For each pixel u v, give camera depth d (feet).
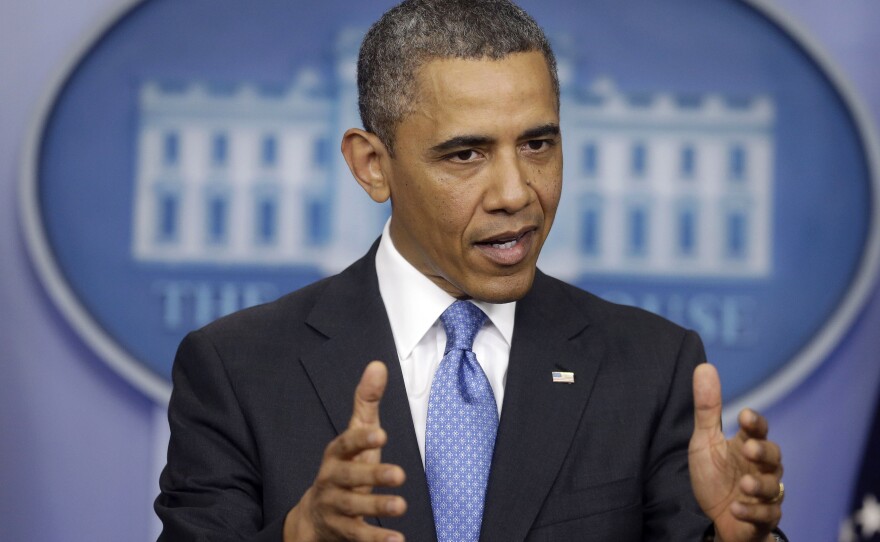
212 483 20.90
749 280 36.24
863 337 36.22
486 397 20.90
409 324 21.68
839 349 36.27
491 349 21.80
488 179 19.76
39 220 35.37
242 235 36.09
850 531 35.83
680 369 22.33
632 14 36.42
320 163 36.27
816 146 36.29
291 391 21.43
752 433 16.90
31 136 35.40
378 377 17.06
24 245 35.42
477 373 21.07
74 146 35.81
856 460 36.19
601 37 36.45
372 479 16.14
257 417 21.20
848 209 36.19
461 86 19.48
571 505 20.52
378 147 21.43
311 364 21.62
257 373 21.66
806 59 36.37
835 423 36.14
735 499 17.58
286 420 21.15
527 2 36.45
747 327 36.19
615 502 20.68
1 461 35.19
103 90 35.94
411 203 20.65
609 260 36.22
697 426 17.94
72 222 35.73
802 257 36.19
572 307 22.93
